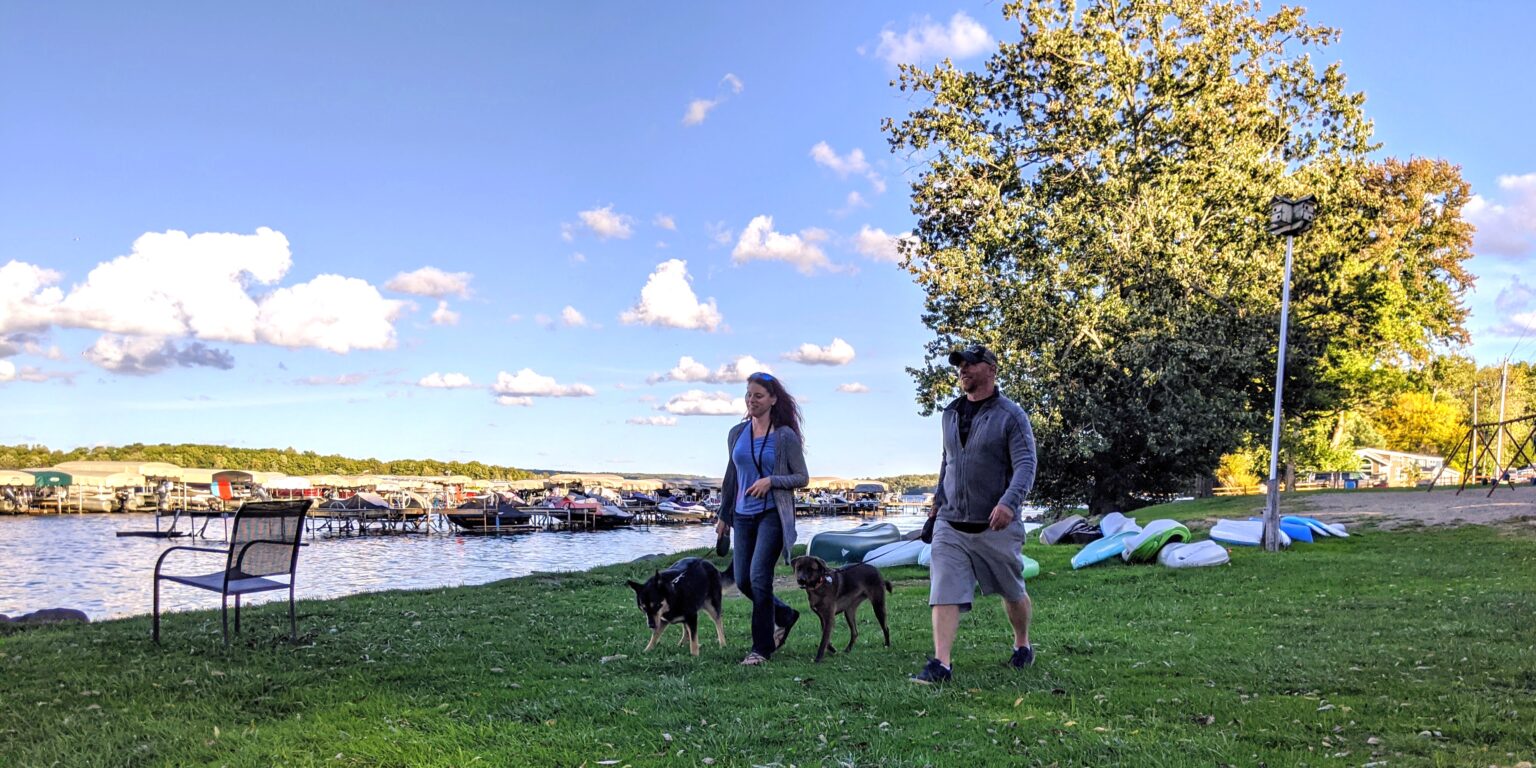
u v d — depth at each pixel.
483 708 5.42
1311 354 27.73
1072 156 28.14
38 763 4.38
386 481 119.75
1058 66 27.95
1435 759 4.12
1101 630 8.45
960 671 6.27
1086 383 27.59
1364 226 29.64
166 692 5.86
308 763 4.36
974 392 6.18
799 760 4.36
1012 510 5.89
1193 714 5.06
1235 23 27.69
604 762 4.35
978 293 27.06
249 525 7.79
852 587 7.38
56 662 6.89
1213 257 27.08
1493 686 5.62
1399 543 16.72
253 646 7.66
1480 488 28.50
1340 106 28.50
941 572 6.09
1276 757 4.25
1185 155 27.69
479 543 61.38
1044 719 4.95
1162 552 14.95
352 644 7.76
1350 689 5.61
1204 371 26.84
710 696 5.59
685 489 120.69
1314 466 42.12
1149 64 27.94
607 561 43.97
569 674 6.54
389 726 5.00
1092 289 27.42
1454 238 41.62
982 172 28.50
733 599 12.51
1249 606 9.89
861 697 5.49
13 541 55.50
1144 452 29.27
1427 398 62.91
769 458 6.96
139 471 101.19
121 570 36.06
